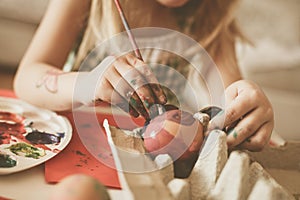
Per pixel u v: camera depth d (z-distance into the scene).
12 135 0.59
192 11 1.06
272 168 0.59
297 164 0.59
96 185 0.38
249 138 0.54
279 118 1.17
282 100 1.25
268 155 0.58
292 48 1.38
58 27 0.92
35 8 1.33
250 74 1.30
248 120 0.54
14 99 0.71
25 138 0.59
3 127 0.61
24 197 0.47
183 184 0.45
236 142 0.53
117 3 0.60
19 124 0.63
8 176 0.51
